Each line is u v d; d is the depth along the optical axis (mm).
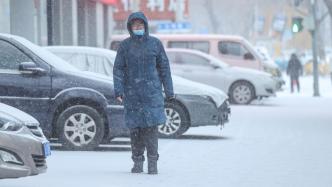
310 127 37688
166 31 81438
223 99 31828
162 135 31656
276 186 20844
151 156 22562
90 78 26859
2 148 18484
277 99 61750
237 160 25703
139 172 22812
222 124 31828
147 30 22250
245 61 58562
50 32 54000
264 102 57250
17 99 26438
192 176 22328
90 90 26656
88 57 32062
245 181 21562
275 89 53625
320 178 22156
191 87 31391
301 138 32562
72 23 58156
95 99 26672
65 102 26719
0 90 26422
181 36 59281
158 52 22266
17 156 18641
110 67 32000
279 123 39875
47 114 26578
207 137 32844
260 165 24562
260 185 20984
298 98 63375
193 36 59156
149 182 21234
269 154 27219
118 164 24484
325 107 52375
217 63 53156
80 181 21312
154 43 22234
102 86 26766
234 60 58531
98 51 32188
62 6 57219
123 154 26797
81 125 26891
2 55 26609
